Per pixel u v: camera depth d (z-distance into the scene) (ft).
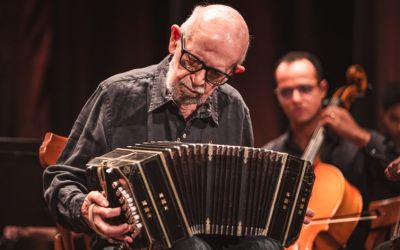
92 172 15.08
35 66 37.47
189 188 15.85
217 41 16.14
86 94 36.32
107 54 36.45
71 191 16.29
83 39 36.27
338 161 27.17
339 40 33.17
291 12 33.94
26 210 25.89
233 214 16.33
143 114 17.57
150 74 17.94
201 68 16.15
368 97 31.14
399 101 27.66
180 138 17.69
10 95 37.50
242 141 18.76
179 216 15.26
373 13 31.27
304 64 27.04
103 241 16.87
